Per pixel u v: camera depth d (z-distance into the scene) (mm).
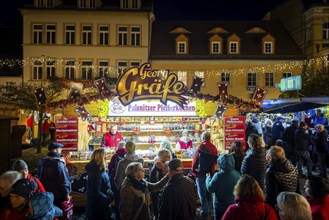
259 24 32781
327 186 3727
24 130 15391
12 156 14453
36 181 5113
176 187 4664
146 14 29078
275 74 29781
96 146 10227
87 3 29125
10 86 20172
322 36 28234
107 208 6582
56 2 28969
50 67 28984
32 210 3635
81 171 8367
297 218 3152
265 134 16062
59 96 20531
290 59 29703
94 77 28984
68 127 8875
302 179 10750
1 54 29984
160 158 6414
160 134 11070
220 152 10047
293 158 11906
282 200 3279
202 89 29625
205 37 31344
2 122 11875
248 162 5887
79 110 9195
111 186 7352
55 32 28969
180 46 30203
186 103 9398
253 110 9750
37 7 28531
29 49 28828
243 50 30422
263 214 3545
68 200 6168
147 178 8453
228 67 29812
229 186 5164
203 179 7289
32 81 28688
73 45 29000
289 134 11961
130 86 9172
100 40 29312
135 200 4918
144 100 9336
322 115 15047
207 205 7297
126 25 29203
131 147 6613
